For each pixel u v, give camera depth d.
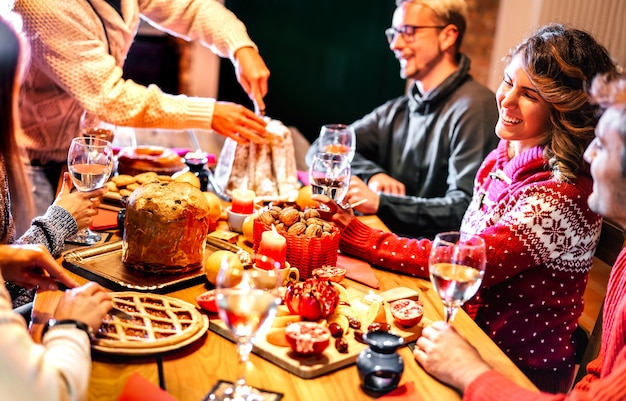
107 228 1.94
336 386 1.26
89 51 2.29
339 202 1.90
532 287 1.76
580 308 1.84
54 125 2.50
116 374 1.24
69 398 1.08
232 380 1.25
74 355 1.15
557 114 1.73
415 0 2.88
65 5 2.23
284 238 1.63
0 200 1.65
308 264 1.67
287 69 6.07
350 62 6.06
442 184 2.93
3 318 1.03
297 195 2.14
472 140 2.78
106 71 2.32
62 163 2.58
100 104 2.32
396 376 1.24
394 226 2.56
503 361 1.40
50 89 2.42
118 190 2.14
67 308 1.28
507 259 1.69
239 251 1.73
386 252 1.82
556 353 1.81
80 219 1.74
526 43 1.78
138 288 1.54
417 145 2.97
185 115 2.33
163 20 2.69
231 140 2.34
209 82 5.80
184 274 1.65
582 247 1.74
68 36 2.26
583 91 1.67
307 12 5.91
